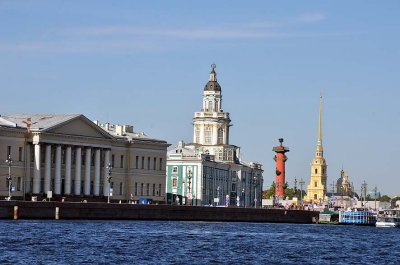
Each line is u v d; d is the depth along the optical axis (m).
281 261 119.81
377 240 178.00
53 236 141.00
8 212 182.00
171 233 163.62
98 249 124.19
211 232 174.62
